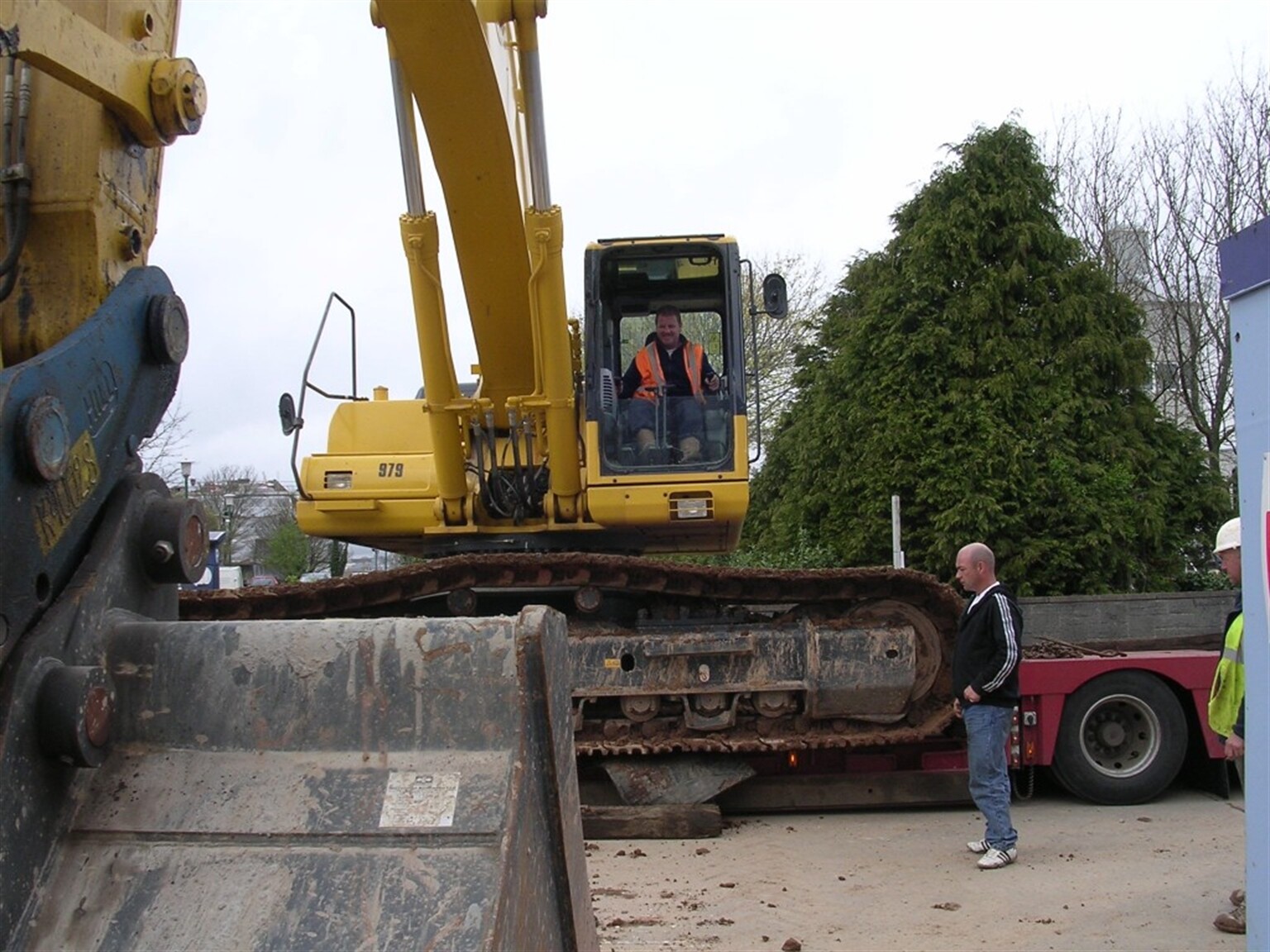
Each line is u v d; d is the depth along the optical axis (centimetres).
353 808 224
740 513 754
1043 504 1647
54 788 222
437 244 712
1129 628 1302
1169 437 1739
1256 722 400
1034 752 754
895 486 1716
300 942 208
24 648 217
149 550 255
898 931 501
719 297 824
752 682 731
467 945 204
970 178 1780
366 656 239
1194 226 2170
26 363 225
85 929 212
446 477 757
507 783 225
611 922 515
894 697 731
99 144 272
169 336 267
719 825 689
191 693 239
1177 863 611
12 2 231
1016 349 1706
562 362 724
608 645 732
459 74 620
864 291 2050
